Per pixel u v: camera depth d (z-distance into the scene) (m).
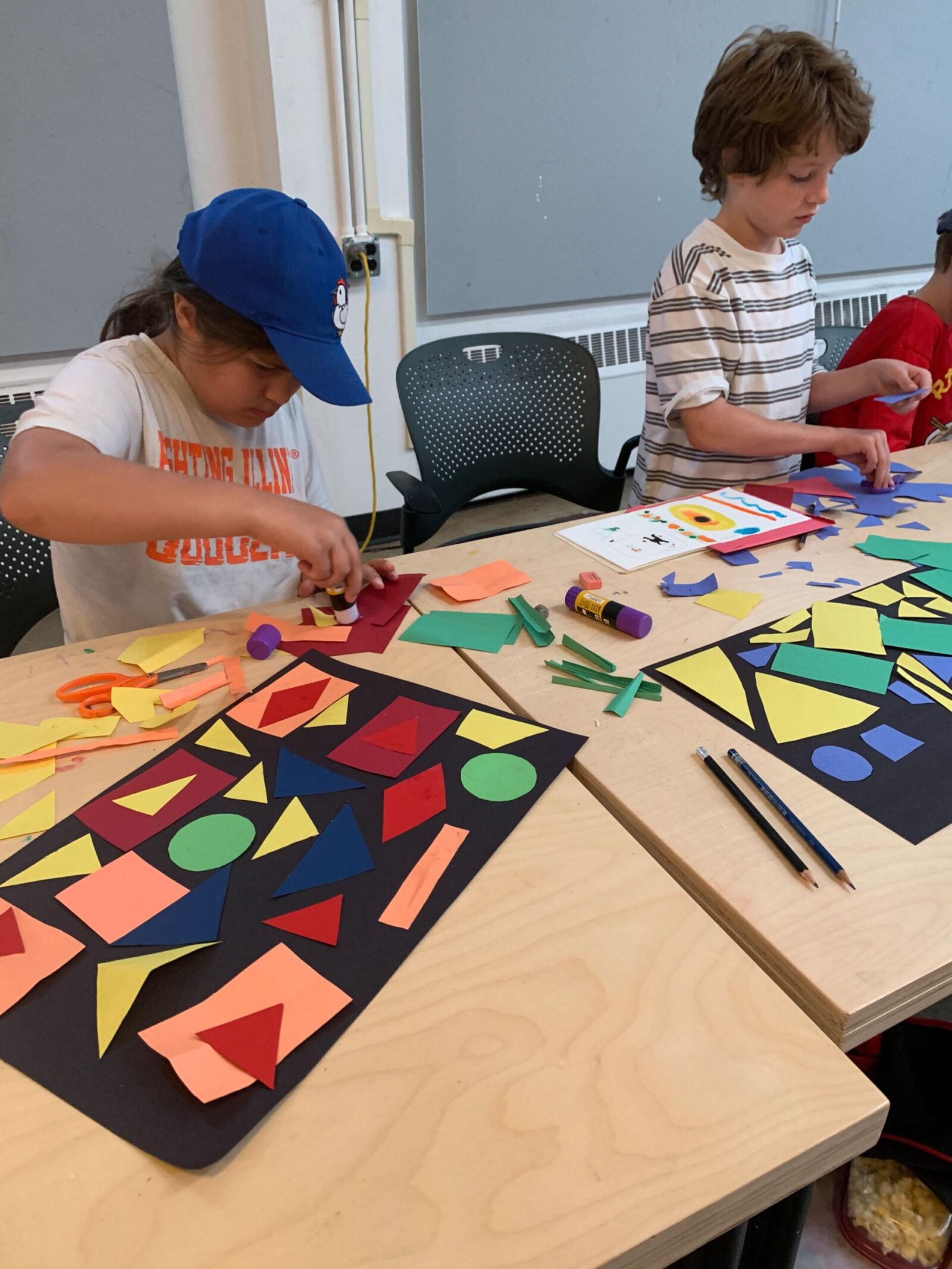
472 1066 0.40
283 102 1.87
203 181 2.04
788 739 0.63
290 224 0.76
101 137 1.82
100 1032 0.42
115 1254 0.33
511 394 1.53
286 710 0.68
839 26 2.51
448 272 2.29
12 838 0.55
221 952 0.46
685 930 0.47
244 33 1.90
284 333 0.77
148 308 0.99
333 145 1.97
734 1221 0.36
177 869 0.52
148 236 1.96
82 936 0.47
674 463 1.42
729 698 0.68
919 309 1.45
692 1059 0.40
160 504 0.71
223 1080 0.39
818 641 0.75
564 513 2.79
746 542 0.96
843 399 1.43
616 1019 0.42
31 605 1.12
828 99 1.10
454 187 2.19
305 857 0.52
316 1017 0.42
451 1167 0.36
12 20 1.65
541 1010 0.43
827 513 1.06
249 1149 0.37
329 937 0.47
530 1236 0.34
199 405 0.97
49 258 1.86
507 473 1.56
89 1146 0.37
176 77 1.88
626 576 0.90
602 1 2.17
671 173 2.51
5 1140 0.37
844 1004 0.43
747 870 0.52
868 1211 0.89
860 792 0.58
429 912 0.48
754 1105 0.38
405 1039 0.42
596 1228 0.34
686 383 1.28
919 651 0.74
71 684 0.72
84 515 0.70
